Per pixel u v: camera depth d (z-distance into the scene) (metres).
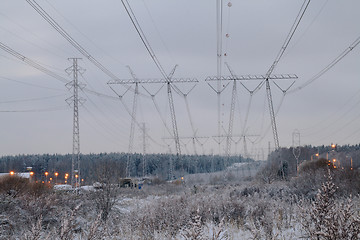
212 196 22.52
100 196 21.83
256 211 15.80
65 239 7.46
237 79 51.28
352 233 7.08
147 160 147.25
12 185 26.69
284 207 15.52
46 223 16.52
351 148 156.50
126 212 20.77
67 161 159.50
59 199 22.80
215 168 156.25
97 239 8.27
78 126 51.97
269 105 52.81
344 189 23.02
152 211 15.27
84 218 18.48
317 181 28.59
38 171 146.38
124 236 11.84
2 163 154.38
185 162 134.50
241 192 30.12
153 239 10.97
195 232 6.41
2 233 14.53
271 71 48.03
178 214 14.07
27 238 7.40
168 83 55.06
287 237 10.20
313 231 7.92
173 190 48.88
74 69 53.88
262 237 10.57
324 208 7.97
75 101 52.84
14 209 17.89
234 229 13.03
